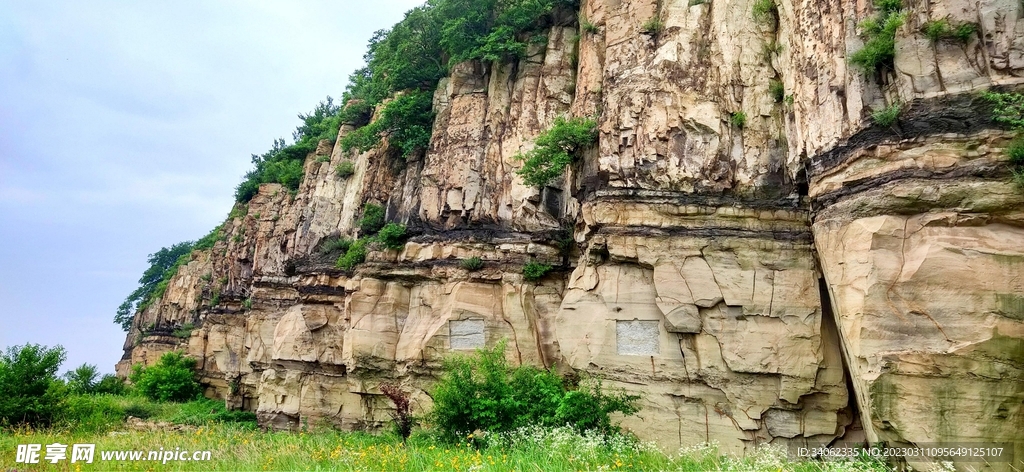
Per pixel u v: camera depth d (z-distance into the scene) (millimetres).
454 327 23922
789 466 13820
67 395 32031
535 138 25188
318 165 43562
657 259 18438
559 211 24344
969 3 13828
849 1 15320
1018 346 12234
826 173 15320
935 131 13609
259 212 50719
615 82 21000
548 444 15383
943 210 13289
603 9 23672
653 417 17625
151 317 73250
